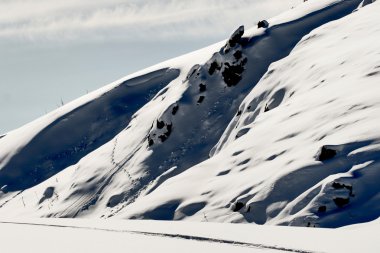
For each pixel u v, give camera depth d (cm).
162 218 12362
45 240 4666
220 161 13738
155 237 4400
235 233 4209
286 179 9488
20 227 6084
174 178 14688
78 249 4034
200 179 13425
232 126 19175
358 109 10338
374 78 11544
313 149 9869
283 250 3378
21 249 4184
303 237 3750
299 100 13738
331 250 3203
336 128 10100
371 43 14075
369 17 17412
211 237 4044
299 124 11812
